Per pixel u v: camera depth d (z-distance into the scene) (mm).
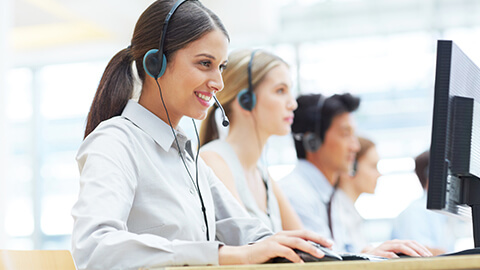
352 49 7453
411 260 1099
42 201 8477
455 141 1557
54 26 7992
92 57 8281
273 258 1324
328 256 1322
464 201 1644
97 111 1701
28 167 8492
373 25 7457
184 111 1642
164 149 1623
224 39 1651
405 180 6855
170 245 1277
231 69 2693
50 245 8414
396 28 7371
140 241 1266
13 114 8523
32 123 8500
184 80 1604
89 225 1310
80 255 1287
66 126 8461
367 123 7113
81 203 1354
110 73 1707
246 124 2701
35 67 8492
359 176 4363
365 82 7293
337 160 3576
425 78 7164
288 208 2955
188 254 1272
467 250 1359
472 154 1574
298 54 7633
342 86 7328
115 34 7543
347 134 3584
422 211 4129
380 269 1093
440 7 7312
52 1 6578
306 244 1315
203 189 1761
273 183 2941
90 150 1471
